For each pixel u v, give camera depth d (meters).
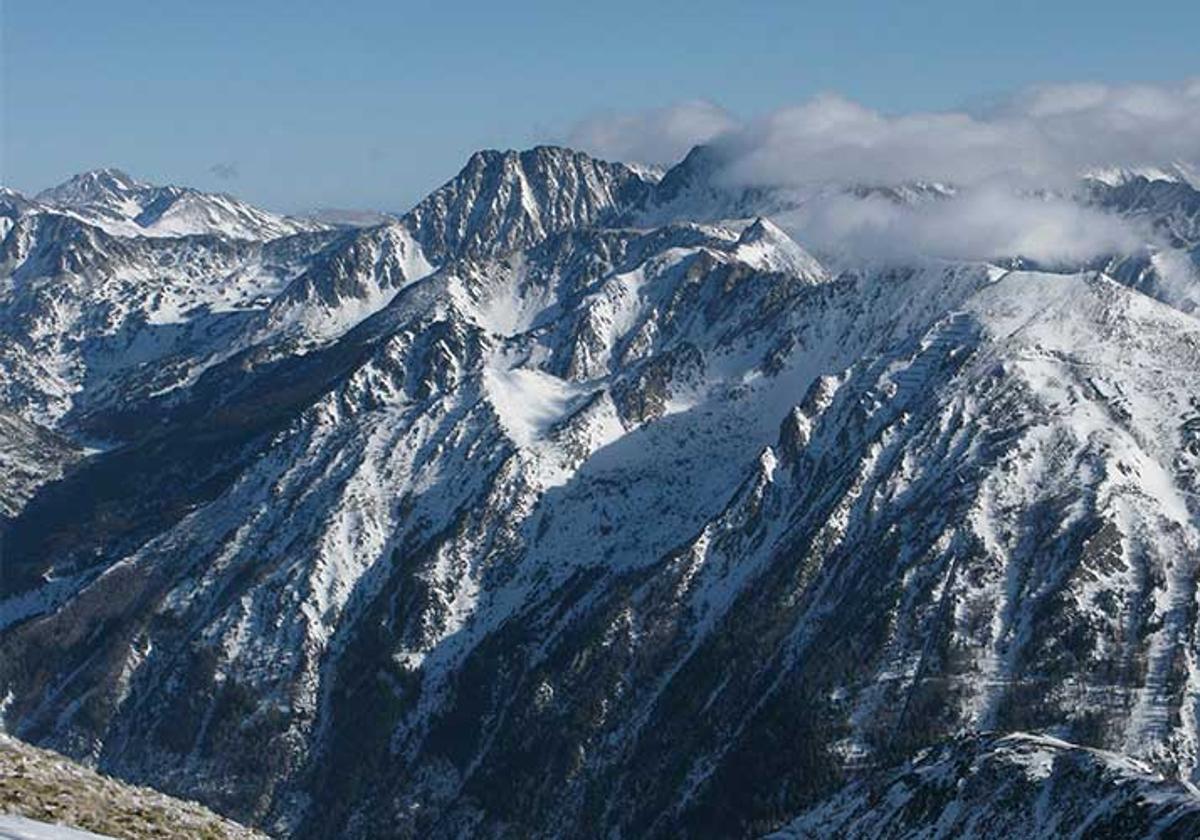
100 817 54.00
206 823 57.88
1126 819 106.06
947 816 122.44
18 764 56.78
